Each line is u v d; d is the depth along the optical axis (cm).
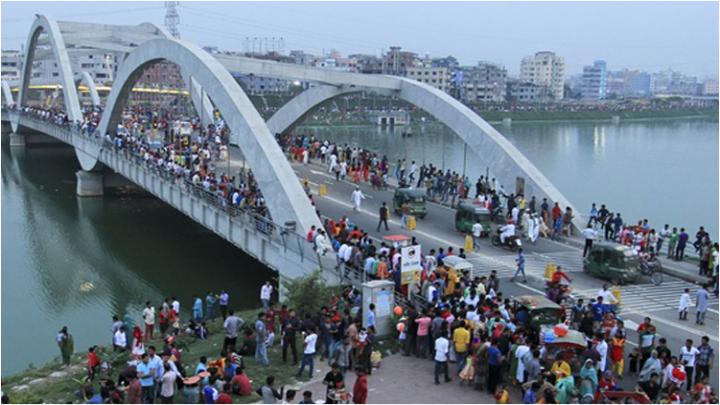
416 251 2973
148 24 10481
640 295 3322
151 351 2264
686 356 2275
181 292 4528
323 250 3484
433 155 12531
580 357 2261
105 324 4072
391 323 2739
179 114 15412
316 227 3678
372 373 2417
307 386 2333
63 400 2417
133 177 6328
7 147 12469
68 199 7719
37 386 2633
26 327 4028
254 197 4481
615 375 2370
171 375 2195
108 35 10169
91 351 2655
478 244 4047
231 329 2689
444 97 5856
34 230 6275
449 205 5297
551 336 2272
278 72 6562
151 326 3241
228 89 4731
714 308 3172
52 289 4697
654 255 3634
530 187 4881
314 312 2862
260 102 19762
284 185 4009
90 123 8219
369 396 2217
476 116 5578
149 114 10950
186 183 5100
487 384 2244
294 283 2994
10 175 9431
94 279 4884
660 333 2822
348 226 4009
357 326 2452
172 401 2212
